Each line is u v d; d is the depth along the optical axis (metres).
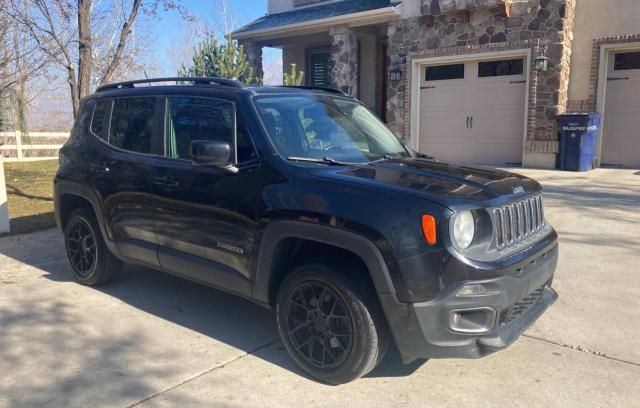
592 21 12.33
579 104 12.73
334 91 5.02
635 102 12.22
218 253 4.03
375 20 14.38
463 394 3.35
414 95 14.31
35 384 3.50
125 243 4.81
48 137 19.53
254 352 3.96
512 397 3.31
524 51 12.39
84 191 5.13
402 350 3.24
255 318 4.60
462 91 13.73
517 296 3.31
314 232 3.41
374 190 3.31
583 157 11.73
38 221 8.26
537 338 4.10
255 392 3.40
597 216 7.57
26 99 15.38
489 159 13.55
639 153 12.30
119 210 4.79
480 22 12.91
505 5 12.32
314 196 3.46
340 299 3.37
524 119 12.70
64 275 5.78
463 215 3.13
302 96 4.53
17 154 18.23
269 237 3.64
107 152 5.00
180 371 3.67
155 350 3.98
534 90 12.34
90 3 9.39
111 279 5.39
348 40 15.01
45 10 9.29
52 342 4.11
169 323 4.48
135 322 4.50
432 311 3.10
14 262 6.25
